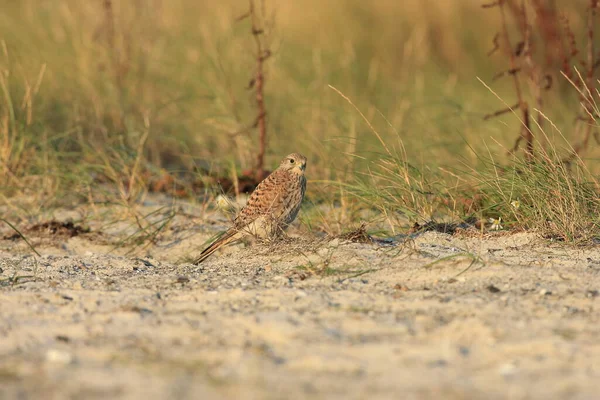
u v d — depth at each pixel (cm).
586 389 712
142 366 784
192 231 1445
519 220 1291
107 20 2069
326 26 2733
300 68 2330
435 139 1856
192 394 714
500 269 1076
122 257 1319
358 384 732
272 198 1302
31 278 1152
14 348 841
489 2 2725
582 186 1278
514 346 815
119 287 1081
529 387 719
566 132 1942
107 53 2083
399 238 1298
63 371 773
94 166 1652
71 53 2142
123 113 1895
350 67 2352
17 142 1670
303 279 1091
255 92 1936
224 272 1166
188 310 958
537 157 1375
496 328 863
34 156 1659
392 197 1381
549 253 1162
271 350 823
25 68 1969
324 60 2455
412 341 838
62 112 1900
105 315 944
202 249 1378
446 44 2686
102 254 1354
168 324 907
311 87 2177
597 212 1242
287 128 1936
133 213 1515
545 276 1046
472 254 1128
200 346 837
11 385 739
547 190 1267
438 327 874
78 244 1413
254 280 1100
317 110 1956
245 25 2605
